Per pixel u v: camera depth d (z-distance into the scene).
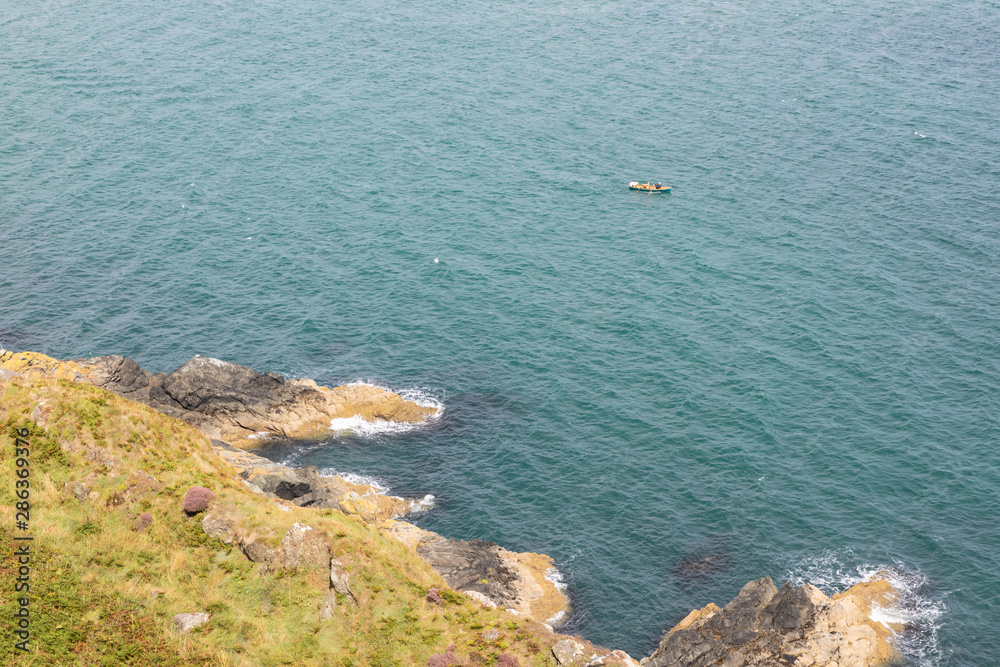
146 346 90.50
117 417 52.50
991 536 68.44
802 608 55.06
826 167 129.38
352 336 93.25
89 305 96.69
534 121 144.25
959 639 59.56
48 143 133.12
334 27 186.12
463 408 83.19
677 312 97.44
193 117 143.62
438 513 70.94
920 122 143.00
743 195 121.81
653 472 75.38
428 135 139.12
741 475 74.88
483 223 115.25
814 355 90.12
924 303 98.31
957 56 171.25
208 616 44.56
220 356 89.38
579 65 167.25
